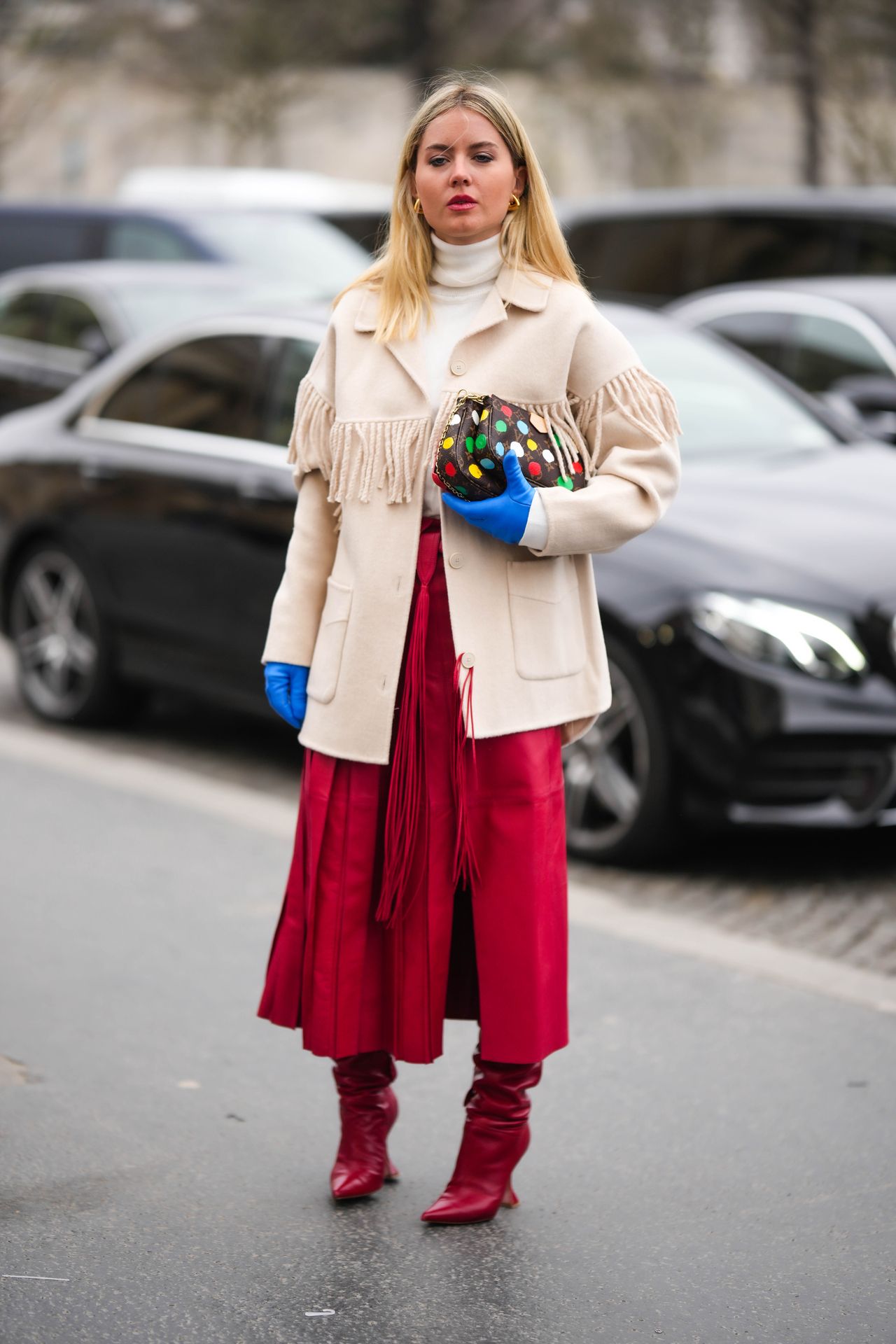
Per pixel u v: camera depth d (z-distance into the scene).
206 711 10.81
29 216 16.78
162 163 38.47
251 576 8.77
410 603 4.45
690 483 8.31
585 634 4.66
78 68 35.22
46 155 38.44
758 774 7.21
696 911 7.24
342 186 25.16
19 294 14.25
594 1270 4.50
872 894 7.49
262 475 8.73
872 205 14.30
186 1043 5.86
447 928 4.51
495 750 4.44
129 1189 4.88
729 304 12.48
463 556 4.40
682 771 7.37
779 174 34.31
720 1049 5.86
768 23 31.69
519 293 4.41
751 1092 5.55
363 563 4.47
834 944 6.88
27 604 10.33
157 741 10.05
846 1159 5.12
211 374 9.38
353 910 4.57
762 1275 4.49
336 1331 4.19
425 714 4.45
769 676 7.18
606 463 4.47
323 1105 5.44
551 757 4.54
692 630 7.29
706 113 34.06
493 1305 4.32
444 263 4.46
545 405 4.43
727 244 14.98
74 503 9.80
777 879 7.67
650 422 4.44
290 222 16.77
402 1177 4.99
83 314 13.59
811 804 7.32
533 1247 4.61
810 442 9.15
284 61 35.06
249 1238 4.62
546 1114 5.41
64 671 10.18
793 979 6.45
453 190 4.35
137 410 9.77
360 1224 4.71
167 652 9.41
